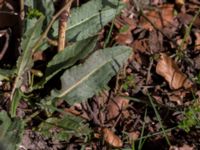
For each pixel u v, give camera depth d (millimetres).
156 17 753
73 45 618
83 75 621
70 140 636
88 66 619
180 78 701
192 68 717
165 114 676
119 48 619
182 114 676
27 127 627
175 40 736
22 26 636
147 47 724
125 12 741
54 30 644
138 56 715
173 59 721
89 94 627
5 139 564
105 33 717
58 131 631
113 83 681
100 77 624
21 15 632
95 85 625
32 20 622
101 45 704
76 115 654
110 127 658
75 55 614
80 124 621
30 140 624
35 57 672
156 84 701
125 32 722
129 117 668
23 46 584
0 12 670
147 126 666
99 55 617
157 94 691
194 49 733
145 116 654
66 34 648
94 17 658
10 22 671
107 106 668
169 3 766
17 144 558
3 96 639
